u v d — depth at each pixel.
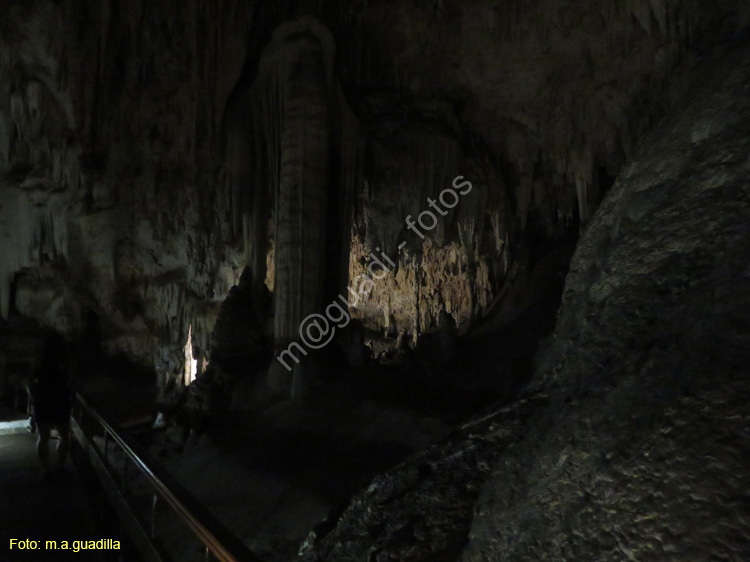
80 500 5.03
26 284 12.69
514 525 2.05
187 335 12.55
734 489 1.48
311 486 5.76
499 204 10.56
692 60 6.04
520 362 7.59
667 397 1.85
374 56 9.69
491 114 10.27
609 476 1.81
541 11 8.30
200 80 9.68
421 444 6.06
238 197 9.34
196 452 7.54
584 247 3.36
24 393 10.79
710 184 2.54
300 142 7.96
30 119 10.68
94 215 11.48
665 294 2.32
